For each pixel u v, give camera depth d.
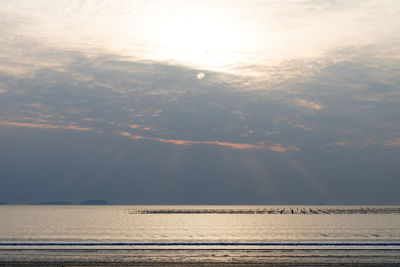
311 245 48.31
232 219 172.62
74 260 35.94
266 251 41.69
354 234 81.19
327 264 33.84
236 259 36.41
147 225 121.12
